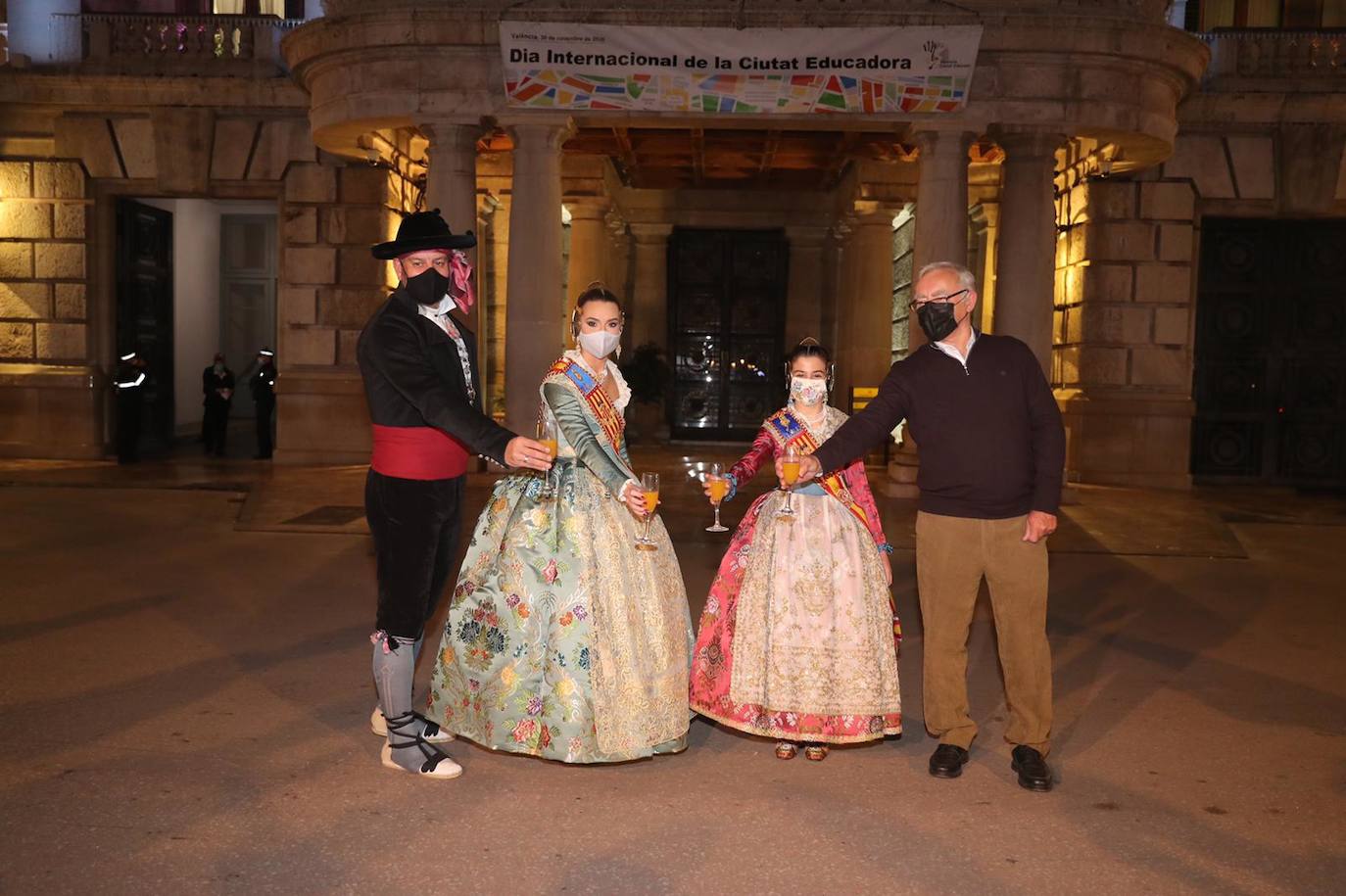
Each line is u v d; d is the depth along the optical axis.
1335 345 16.36
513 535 4.36
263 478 13.91
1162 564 9.52
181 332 20.88
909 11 12.02
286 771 4.30
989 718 5.21
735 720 4.57
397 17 12.49
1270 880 3.52
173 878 3.38
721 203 20.44
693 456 17.72
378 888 3.34
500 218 19.12
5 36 15.98
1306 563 9.74
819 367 4.75
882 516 11.63
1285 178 15.20
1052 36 12.28
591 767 4.43
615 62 12.16
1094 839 3.81
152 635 6.36
